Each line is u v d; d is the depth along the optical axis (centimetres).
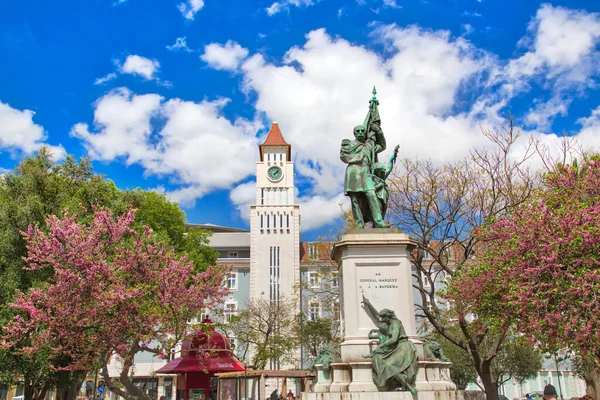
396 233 1153
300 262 6291
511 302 1344
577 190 1568
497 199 2045
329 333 4272
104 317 1505
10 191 2200
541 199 1670
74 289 1509
